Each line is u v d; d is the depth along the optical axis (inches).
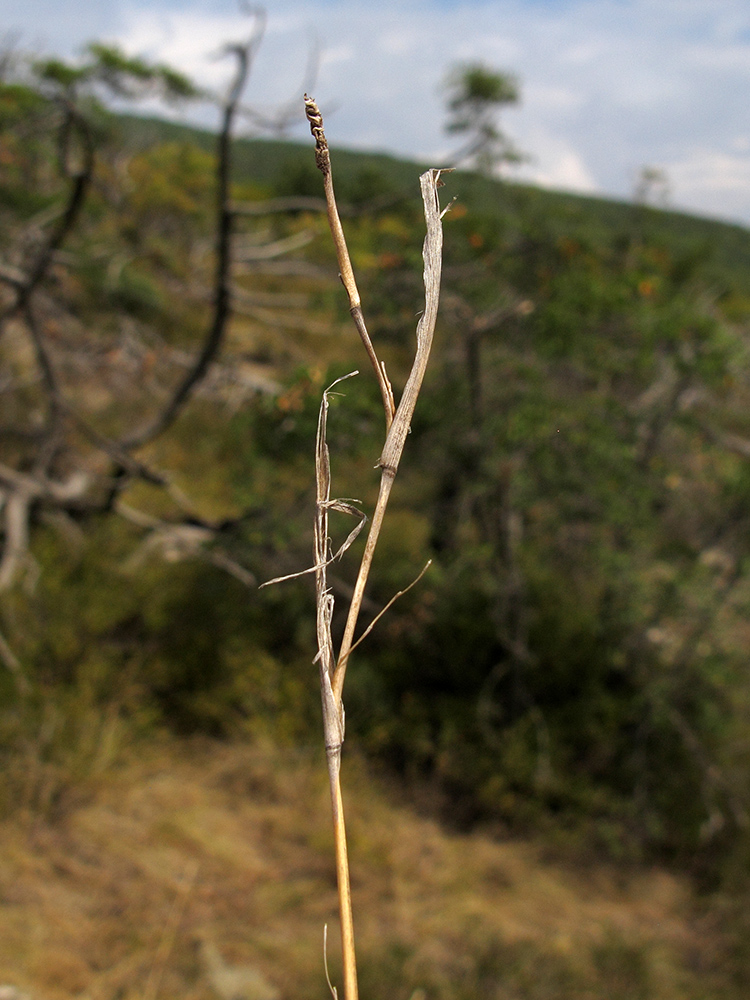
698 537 208.7
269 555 207.2
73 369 294.0
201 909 145.8
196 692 198.8
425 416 194.2
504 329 202.4
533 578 209.2
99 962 129.1
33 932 131.0
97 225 358.0
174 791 174.2
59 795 161.8
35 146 292.0
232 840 165.0
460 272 203.5
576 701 198.8
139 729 186.2
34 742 167.5
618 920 164.2
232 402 306.0
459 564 198.7
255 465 200.2
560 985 138.2
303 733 195.6
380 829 175.8
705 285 462.6
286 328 373.7
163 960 132.1
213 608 216.1
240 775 182.7
